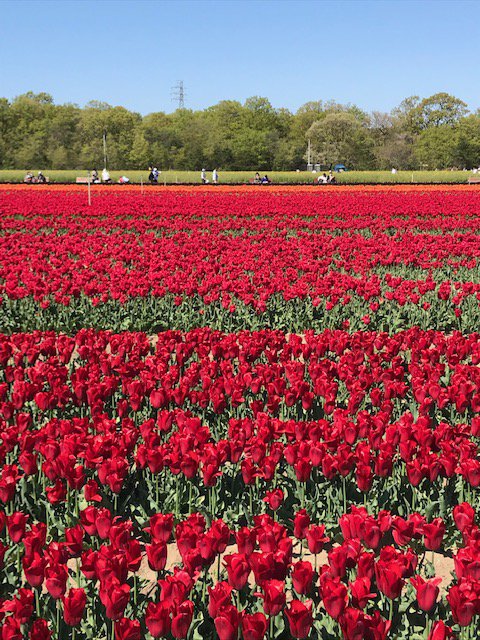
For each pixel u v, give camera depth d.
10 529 4.72
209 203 37.94
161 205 36.66
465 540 4.98
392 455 6.20
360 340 9.77
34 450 7.13
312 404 8.40
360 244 22.67
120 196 43.44
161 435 7.66
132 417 8.31
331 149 135.88
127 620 3.76
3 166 143.50
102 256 18.88
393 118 148.38
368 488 5.88
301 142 148.88
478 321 13.57
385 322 13.45
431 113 154.12
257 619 3.70
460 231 29.27
